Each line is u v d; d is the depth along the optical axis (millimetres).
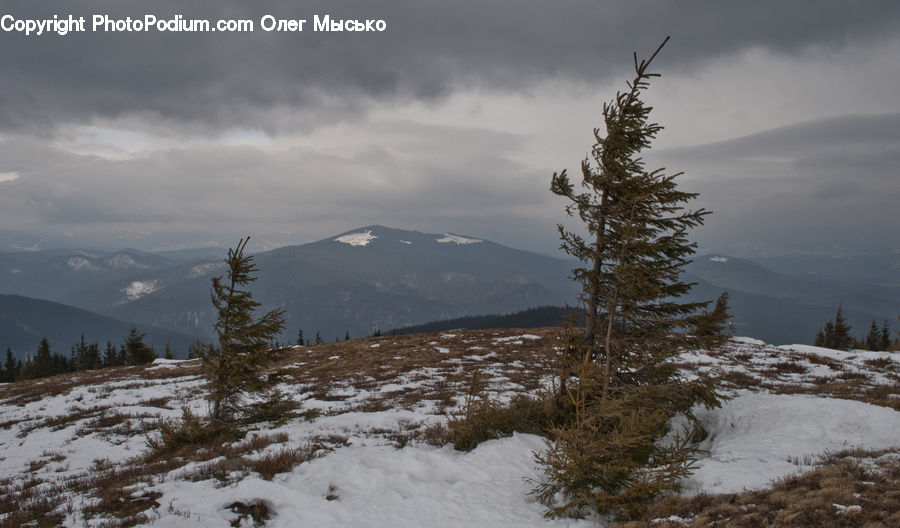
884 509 5918
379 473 9922
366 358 35125
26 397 27344
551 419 12930
